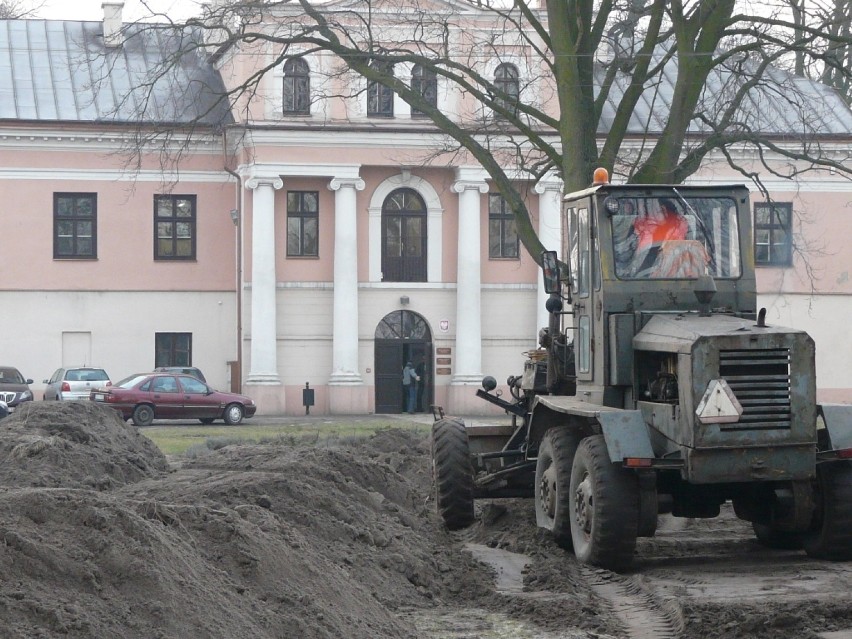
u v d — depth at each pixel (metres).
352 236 47.31
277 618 8.45
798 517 12.48
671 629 10.29
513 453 15.74
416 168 47.94
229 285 48.94
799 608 10.48
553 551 13.81
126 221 48.12
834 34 26.91
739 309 13.49
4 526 7.88
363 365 48.09
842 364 50.38
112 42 50.97
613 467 12.47
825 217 50.06
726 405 11.80
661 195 13.59
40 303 47.53
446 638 9.78
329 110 46.84
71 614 7.20
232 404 41.12
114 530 8.22
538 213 48.44
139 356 48.28
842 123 49.88
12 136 46.78
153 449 19.78
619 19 26.95
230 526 9.48
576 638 9.85
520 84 45.50
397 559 12.01
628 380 13.12
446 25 28.72
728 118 26.03
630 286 13.33
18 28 51.78
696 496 13.04
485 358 48.75
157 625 7.53
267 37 27.23
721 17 25.23
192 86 49.34
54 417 18.77
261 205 46.62
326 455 16.88
